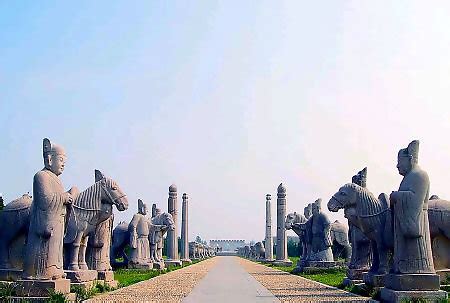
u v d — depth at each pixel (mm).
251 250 76375
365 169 20078
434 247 18266
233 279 24844
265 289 19047
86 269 17438
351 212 18219
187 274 29438
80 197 17375
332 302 14609
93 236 19328
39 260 13641
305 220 33406
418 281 13750
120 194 17688
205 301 14984
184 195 51188
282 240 43781
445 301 13352
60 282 13602
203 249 79188
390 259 17531
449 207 18250
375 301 14602
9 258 16375
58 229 13898
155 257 33375
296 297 16078
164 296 16406
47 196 13797
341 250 34781
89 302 14336
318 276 26672
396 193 14250
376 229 17719
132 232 31047
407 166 14516
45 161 14250
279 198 44188
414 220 13977
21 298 12922
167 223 34594
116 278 24078
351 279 19750
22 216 16219
